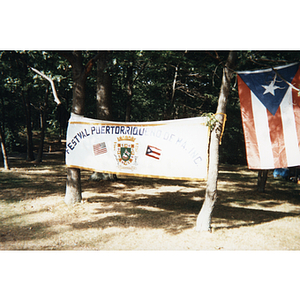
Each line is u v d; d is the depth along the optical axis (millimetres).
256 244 6988
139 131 9258
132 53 10695
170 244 6867
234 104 20594
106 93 15680
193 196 13211
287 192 14969
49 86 22547
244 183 17625
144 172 9141
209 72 13242
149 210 10133
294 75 7934
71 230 7691
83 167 10172
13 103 26047
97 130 9945
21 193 11898
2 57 14820
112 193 12992
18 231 7500
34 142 36312
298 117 7875
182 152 8477
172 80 20688
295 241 7273
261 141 7961
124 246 6660
